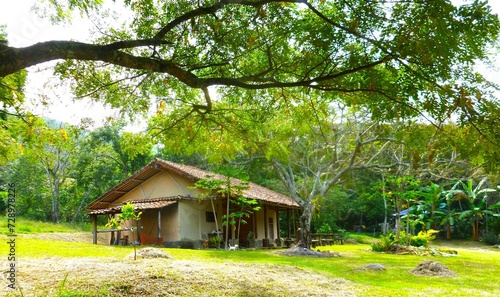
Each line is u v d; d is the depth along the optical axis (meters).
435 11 3.67
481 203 30.30
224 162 16.55
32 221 24.81
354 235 30.30
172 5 5.46
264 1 4.56
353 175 29.33
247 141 6.94
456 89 3.95
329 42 4.73
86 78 5.86
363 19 4.18
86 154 30.77
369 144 17.05
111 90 6.17
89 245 13.64
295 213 27.30
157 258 8.50
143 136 6.95
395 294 6.33
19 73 5.41
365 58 4.75
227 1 4.54
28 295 4.71
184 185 17.75
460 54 3.99
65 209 32.97
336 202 29.42
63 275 5.91
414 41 3.74
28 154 6.03
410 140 4.96
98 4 5.43
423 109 4.45
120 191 18.73
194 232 17.33
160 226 16.25
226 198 17.45
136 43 3.98
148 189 18.67
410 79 4.45
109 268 6.61
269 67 5.66
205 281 6.15
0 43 3.11
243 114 6.79
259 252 14.48
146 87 6.44
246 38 5.51
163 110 6.67
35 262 7.19
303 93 6.47
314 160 18.14
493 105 3.92
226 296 5.45
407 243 18.58
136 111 6.62
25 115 5.73
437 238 33.00
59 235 19.47
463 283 7.83
